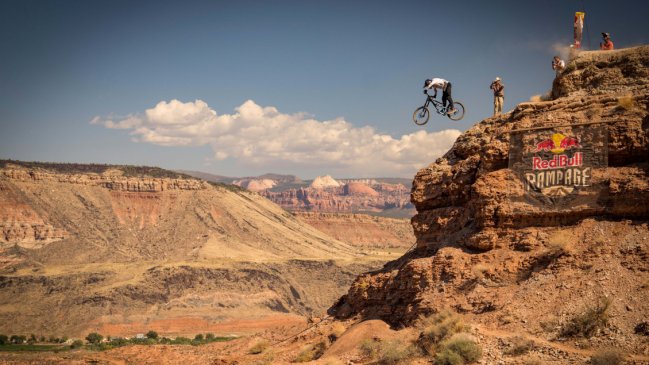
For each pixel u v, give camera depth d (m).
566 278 39.44
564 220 42.84
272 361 50.44
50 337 153.50
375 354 42.94
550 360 34.44
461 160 50.78
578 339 35.81
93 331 163.88
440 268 45.53
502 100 52.44
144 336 148.25
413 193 52.25
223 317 182.00
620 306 36.25
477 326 39.47
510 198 44.47
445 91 43.94
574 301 37.78
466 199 48.78
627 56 45.56
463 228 47.53
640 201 40.25
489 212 44.81
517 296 40.31
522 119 46.50
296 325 60.31
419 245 50.97
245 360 53.34
